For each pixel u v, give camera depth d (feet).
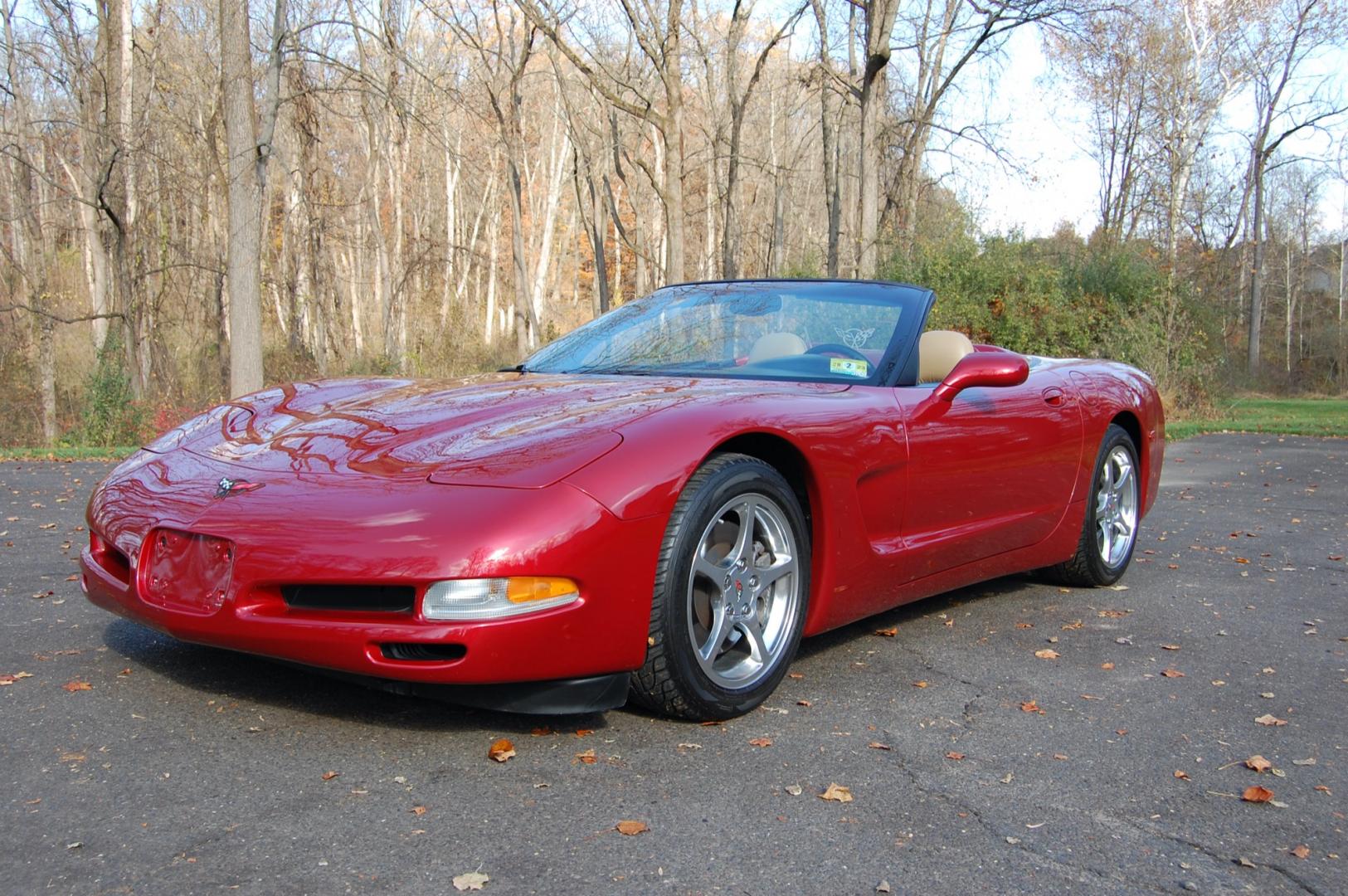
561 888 6.22
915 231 65.21
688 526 8.68
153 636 11.16
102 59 66.13
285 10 46.93
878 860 6.75
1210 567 17.21
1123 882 6.61
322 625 7.92
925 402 11.40
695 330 12.60
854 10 73.67
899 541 11.21
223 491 8.80
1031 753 8.75
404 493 8.21
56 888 6.01
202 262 85.71
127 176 67.05
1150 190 116.06
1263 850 7.12
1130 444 15.65
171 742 8.27
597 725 9.01
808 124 146.92
